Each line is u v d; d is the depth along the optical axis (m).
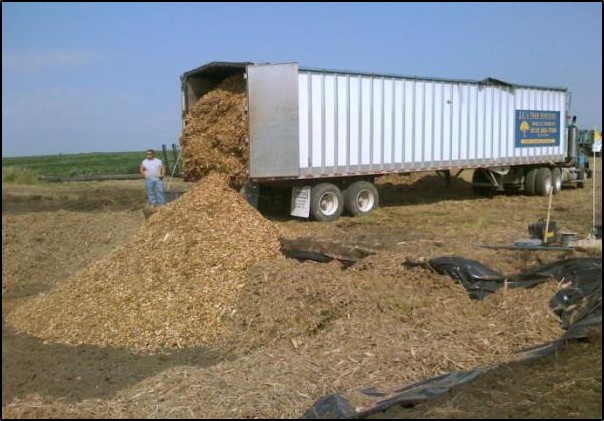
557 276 6.65
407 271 7.38
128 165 30.77
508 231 11.09
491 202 17.38
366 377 4.85
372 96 13.98
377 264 7.67
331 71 13.11
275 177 12.47
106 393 5.15
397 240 9.46
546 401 4.27
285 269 7.36
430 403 4.28
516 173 19.56
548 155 19.47
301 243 8.71
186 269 7.57
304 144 12.86
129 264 7.82
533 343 5.53
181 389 4.73
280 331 6.31
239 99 12.29
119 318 6.88
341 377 4.84
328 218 13.55
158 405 4.49
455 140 16.12
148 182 15.10
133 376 5.58
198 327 6.71
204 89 13.39
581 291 6.20
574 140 20.59
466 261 7.16
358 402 4.30
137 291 7.27
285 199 14.34
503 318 6.11
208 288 7.29
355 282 7.01
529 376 4.72
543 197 18.95
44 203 17.88
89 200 18.39
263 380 4.81
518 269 7.45
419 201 17.73
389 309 6.41
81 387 5.30
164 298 7.13
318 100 13.00
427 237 10.05
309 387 4.69
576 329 5.39
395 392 4.50
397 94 14.53
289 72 12.35
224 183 9.76
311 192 13.33
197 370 5.12
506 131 17.72
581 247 8.11
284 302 6.63
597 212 14.48
